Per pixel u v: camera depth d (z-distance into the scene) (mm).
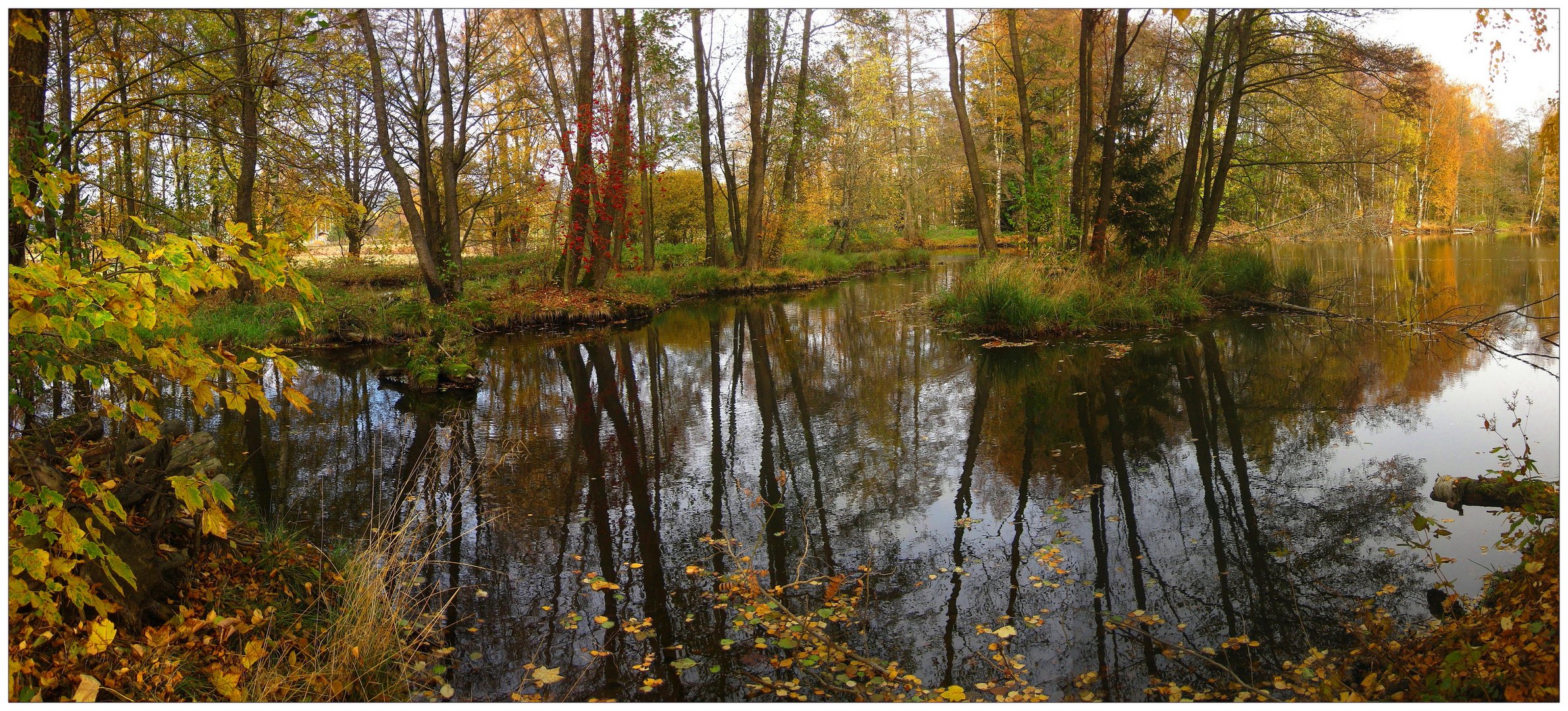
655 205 31781
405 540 4445
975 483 6180
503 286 17438
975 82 32250
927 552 4918
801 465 6742
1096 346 12055
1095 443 7141
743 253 26000
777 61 24344
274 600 3730
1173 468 6391
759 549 4988
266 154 8359
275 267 2738
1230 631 3838
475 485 6207
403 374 10359
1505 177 34500
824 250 34625
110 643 2699
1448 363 10078
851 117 29000
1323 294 16047
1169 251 16500
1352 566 4484
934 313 15875
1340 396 8539
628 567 4695
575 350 13031
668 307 19766
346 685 3197
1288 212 21453
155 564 3361
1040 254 16109
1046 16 20984
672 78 19938
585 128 16391
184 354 2633
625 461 6875
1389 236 32750
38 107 4242
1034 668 3562
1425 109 15742
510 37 19406
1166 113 19641
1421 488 5648
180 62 6984
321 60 8188
